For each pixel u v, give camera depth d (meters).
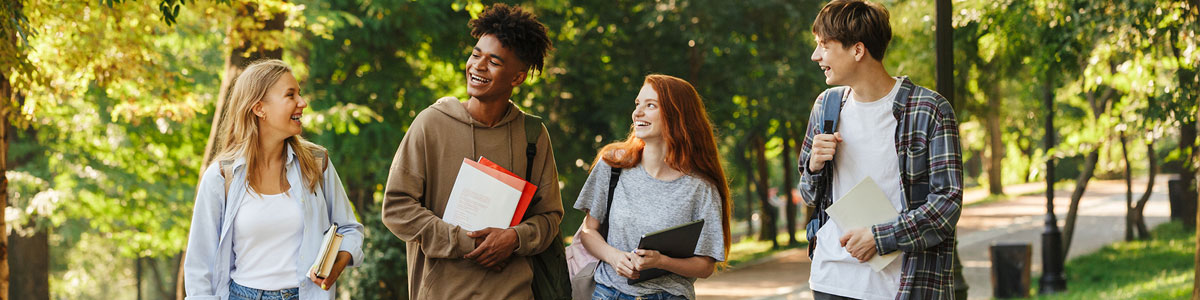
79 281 23.92
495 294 3.86
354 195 17.91
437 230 3.73
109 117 15.69
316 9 12.84
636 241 3.94
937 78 6.43
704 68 20.47
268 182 3.72
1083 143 12.48
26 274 17.77
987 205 33.28
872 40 3.45
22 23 7.22
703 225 3.84
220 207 3.66
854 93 3.59
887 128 3.50
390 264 11.23
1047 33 11.00
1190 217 21.34
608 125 20.61
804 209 35.09
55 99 9.52
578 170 19.95
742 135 23.95
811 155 3.65
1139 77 10.63
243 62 9.16
